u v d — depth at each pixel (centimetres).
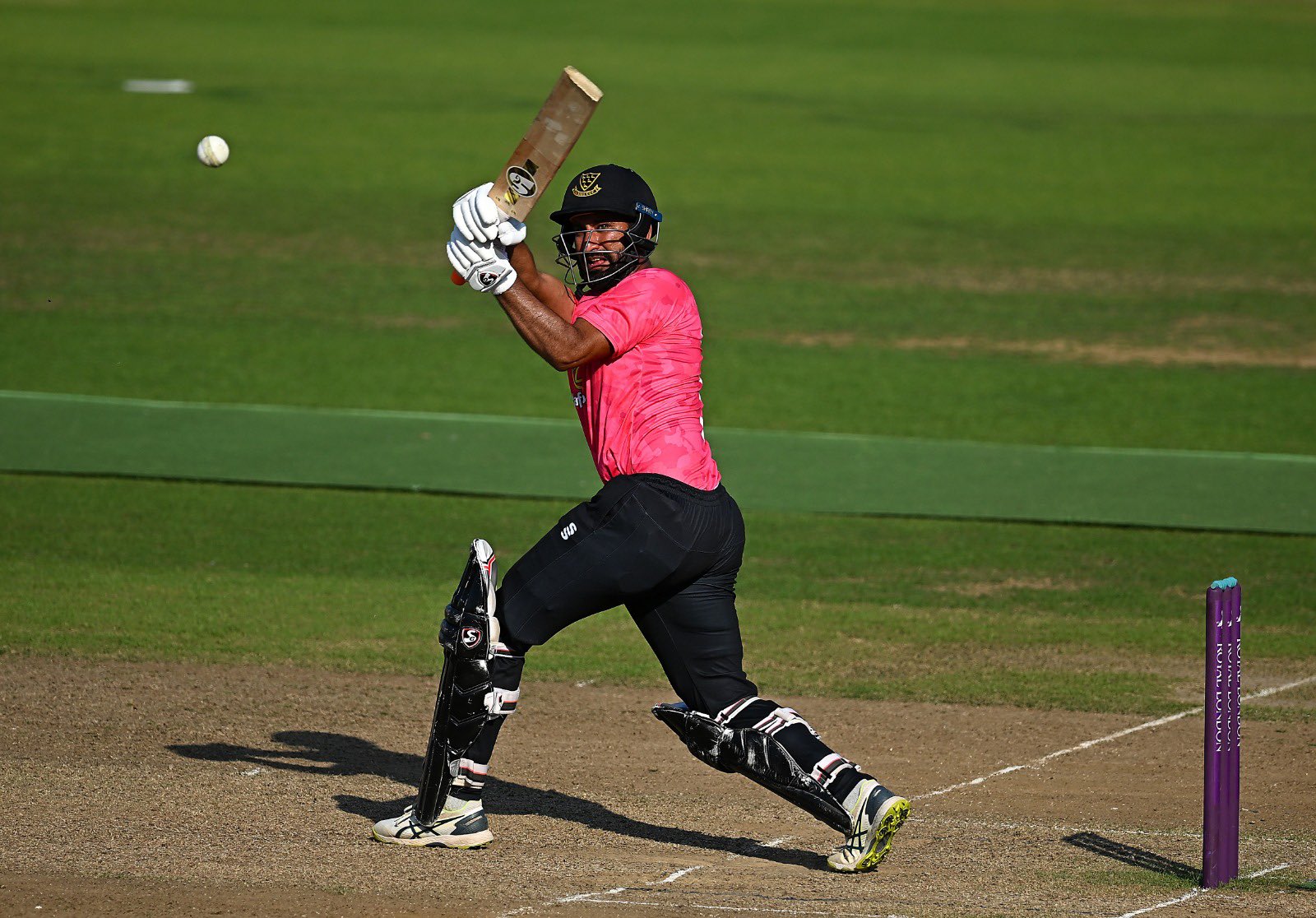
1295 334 6019
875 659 2950
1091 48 14488
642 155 9412
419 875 1844
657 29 14912
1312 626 3167
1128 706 2702
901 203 8406
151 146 9262
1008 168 9381
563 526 1855
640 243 1862
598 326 1802
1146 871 1902
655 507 1811
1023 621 3197
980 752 2464
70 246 7012
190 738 2436
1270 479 4316
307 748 2408
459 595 1870
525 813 2133
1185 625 3180
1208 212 8294
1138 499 4128
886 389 5222
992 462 4450
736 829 2081
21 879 1803
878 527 3891
